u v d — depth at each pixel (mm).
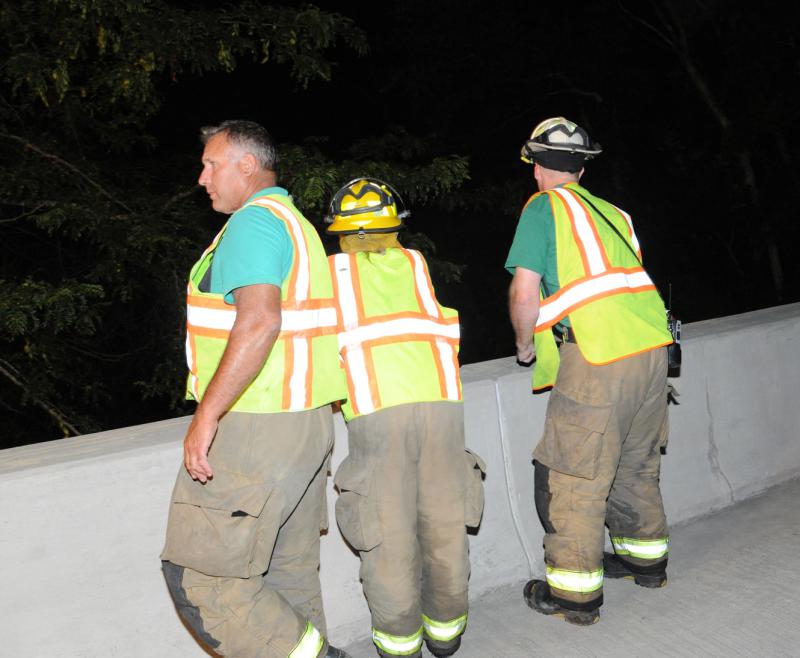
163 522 2963
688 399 4406
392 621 3039
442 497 3021
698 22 19688
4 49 7551
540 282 3396
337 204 3061
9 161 8289
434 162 8008
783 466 4773
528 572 3834
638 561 3715
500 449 3785
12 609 2750
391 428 2904
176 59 7582
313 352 2699
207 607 2680
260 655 2729
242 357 2410
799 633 3379
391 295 2982
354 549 3279
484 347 17469
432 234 17250
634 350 3256
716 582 3785
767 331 4684
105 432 3162
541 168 3482
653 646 3338
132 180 9242
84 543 2840
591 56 19891
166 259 7934
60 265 9570
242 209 2633
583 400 3301
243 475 2604
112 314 9500
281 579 2949
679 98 20219
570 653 3320
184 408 8523
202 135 2801
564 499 3414
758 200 19938
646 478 3654
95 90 7824
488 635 3465
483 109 19594
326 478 2965
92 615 2871
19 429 9594
